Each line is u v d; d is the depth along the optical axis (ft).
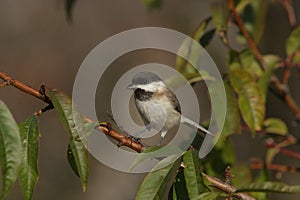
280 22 52.26
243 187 17.06
